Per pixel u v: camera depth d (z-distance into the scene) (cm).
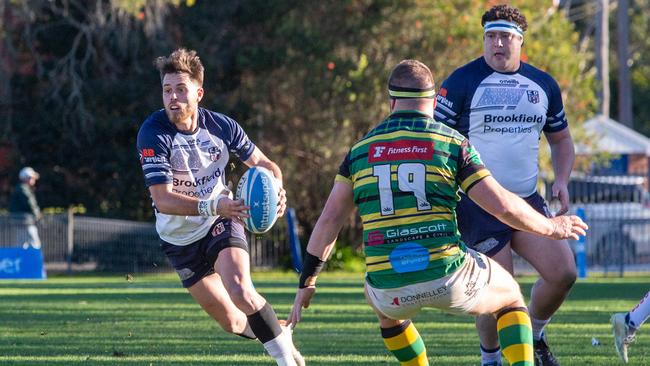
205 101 9600
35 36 10056
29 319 4209
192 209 2330
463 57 9494
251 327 2381
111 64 9831
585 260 8062
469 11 9512
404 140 1972
